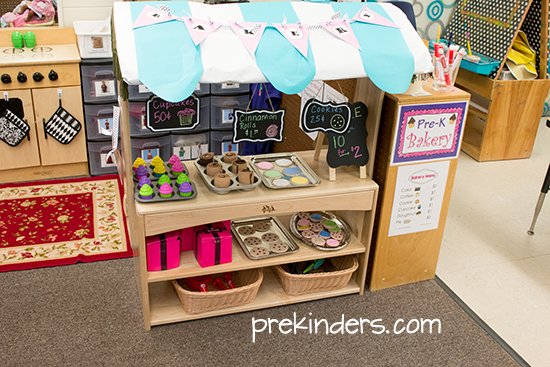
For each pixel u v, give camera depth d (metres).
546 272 2.98
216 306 2.41
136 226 2.17
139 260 2.25
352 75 2.06
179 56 1.87
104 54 3.40
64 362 2.14
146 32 1.89
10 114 3.34
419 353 2.31
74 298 2.52
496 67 4.08
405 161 2.43
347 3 2.29
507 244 3.24
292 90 1.97
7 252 2.80
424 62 2.18
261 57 1.96
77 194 3.43
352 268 2.56
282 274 2.51
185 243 2.42
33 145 3.49
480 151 4.33
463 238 3.27
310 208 2.36
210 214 2.19
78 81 3.42
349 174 2.54
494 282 2.87
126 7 1.99
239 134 2.20
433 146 2.45
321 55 2.03
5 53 3.40
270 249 2.47
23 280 2.62
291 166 2.58
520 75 4.15
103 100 3.51
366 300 2.65
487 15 4.33
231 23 2.02
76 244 2.92
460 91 2.45
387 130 2.38
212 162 2.45
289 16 2.13
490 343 2.40
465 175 4.12
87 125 3.56
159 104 2.04
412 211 2.58
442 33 4.82
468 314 2.59
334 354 2.28
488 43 4.29
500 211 3.62
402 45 2.16
